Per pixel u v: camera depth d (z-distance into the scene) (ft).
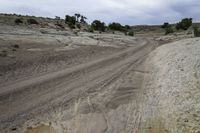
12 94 44.39
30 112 36.32
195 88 42.16
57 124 32.30
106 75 63.52
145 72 66.59
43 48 106.01
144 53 118.83
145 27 545.85
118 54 112.88
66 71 66.95
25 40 122.11
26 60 75.20
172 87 45.73
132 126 31.19
